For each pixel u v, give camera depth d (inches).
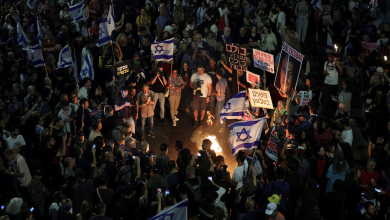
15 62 587.8
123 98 486.6
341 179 398.0
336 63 551.2
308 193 363.9
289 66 497.7
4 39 675.4
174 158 512.1
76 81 546.0
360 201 361.1
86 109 473.1
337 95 557.0
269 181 378.0
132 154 402.0
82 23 725.9
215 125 570.3
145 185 352.5
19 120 478.6
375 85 523.8
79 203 350.9
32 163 480.1
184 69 573.3
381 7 666.2
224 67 579.8
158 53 551.2
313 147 427.8
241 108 458.3
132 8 723.4
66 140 426.9
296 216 380.8
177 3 703.1
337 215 358.0
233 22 673.0
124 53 581.3
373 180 391.5
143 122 521.7
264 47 630.5
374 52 585.6
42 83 577.0
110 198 347.3
